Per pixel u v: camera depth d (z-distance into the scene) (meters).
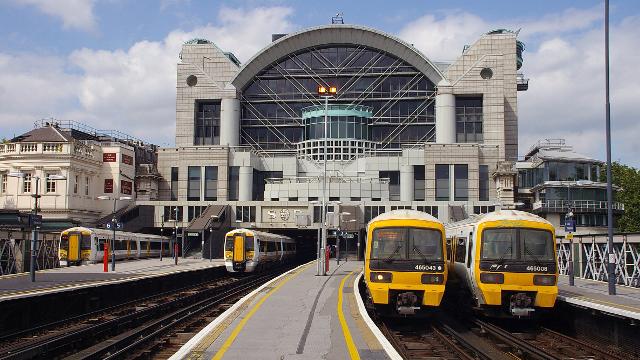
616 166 94.44
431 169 83.69
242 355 13.77
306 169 89.94
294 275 37.94
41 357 17.30
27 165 70.25
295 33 94.25
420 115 95.19
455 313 28.44
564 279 35.31
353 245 85.06
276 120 97.06
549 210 75.75
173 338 20.09
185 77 96.06
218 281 47.03
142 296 33.47
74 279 31.53
